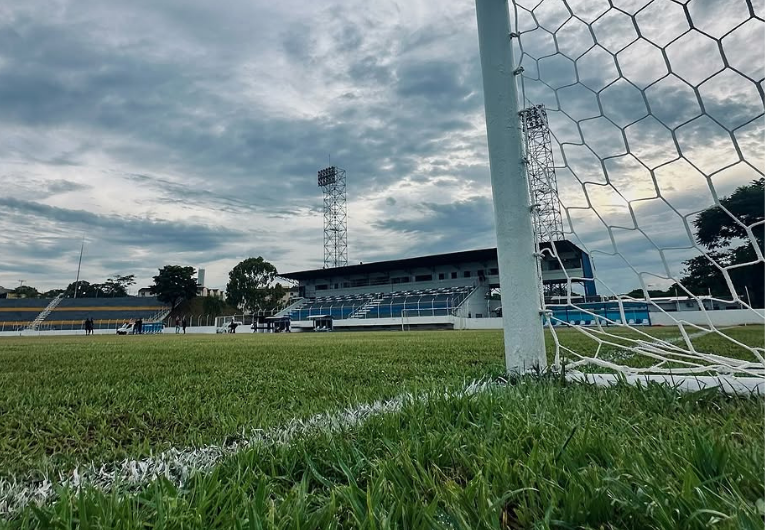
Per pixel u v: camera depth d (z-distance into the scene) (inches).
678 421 43.5
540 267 79.9
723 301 61.7
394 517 24.8
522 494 27.4
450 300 1189.1
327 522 25.0
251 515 23.4
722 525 21.5
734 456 30.3
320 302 1566.2
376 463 33.7
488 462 31.8
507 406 51.3
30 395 80.9
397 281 1519.4
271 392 80.3
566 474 28.8
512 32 84.4
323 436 43.1
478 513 25.0
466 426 46.3
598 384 69.7
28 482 36.4
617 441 35.8
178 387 89.0
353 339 374.6
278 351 205.5
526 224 78.5
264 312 1765.5
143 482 34.2
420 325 1083.9
